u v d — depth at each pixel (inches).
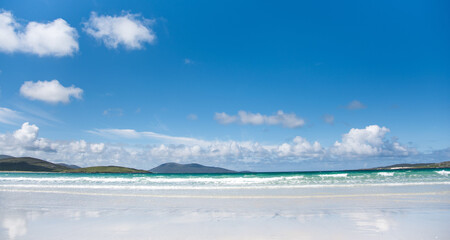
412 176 1155.9
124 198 568.1
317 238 235.3
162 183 1007.6
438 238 231.8
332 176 1169.4
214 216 352.2
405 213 357.7
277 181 1033.5
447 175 1186.6
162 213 378.6
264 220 321.7
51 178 1284.4
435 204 440.5
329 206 433.4
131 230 272.7
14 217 350.6
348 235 245.3
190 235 250.5
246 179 1108.5
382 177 1122.0
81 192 697.6
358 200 502.6
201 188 808.3
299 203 474.3
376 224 290.5
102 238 241.1
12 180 1198.3
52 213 381.7
